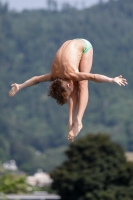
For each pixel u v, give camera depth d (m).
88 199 126.81
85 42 32.66
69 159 135.38
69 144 134.75
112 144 133.38
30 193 175.50
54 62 32.12
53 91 31.73
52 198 169.00
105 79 31.25
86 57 32.50
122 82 31.20
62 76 31.89
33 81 33.09
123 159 133.00
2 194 113.94
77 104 33.00
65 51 32.00
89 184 127.50
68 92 31.70
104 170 130.25
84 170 129.88
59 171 131.00
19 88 33.50
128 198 126.19
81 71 32.47
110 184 129.62
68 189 129.00
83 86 32.62
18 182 145.75
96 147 132.50
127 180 129.25
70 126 32.91
